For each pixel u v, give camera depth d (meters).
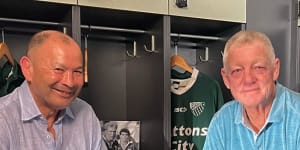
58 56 1.14
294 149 1.09
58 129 1.26
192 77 1.95
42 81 1.15
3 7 1.60
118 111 2.17
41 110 1.21
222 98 1.93
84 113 1.38
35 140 1.19
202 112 1.93
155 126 1.88
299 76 2.09
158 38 1.84
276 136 1.12
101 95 2.12
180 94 1.92
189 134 1.92
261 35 1.11
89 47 2.08
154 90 1.88
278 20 2.06
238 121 1.20
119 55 2.17
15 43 1.91
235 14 1.95
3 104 1.18
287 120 1.11
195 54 2.33
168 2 1.79
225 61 1.15
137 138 2.07
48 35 1.17
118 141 2.08
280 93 1.16
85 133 1.34
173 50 2.24
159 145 1.85
